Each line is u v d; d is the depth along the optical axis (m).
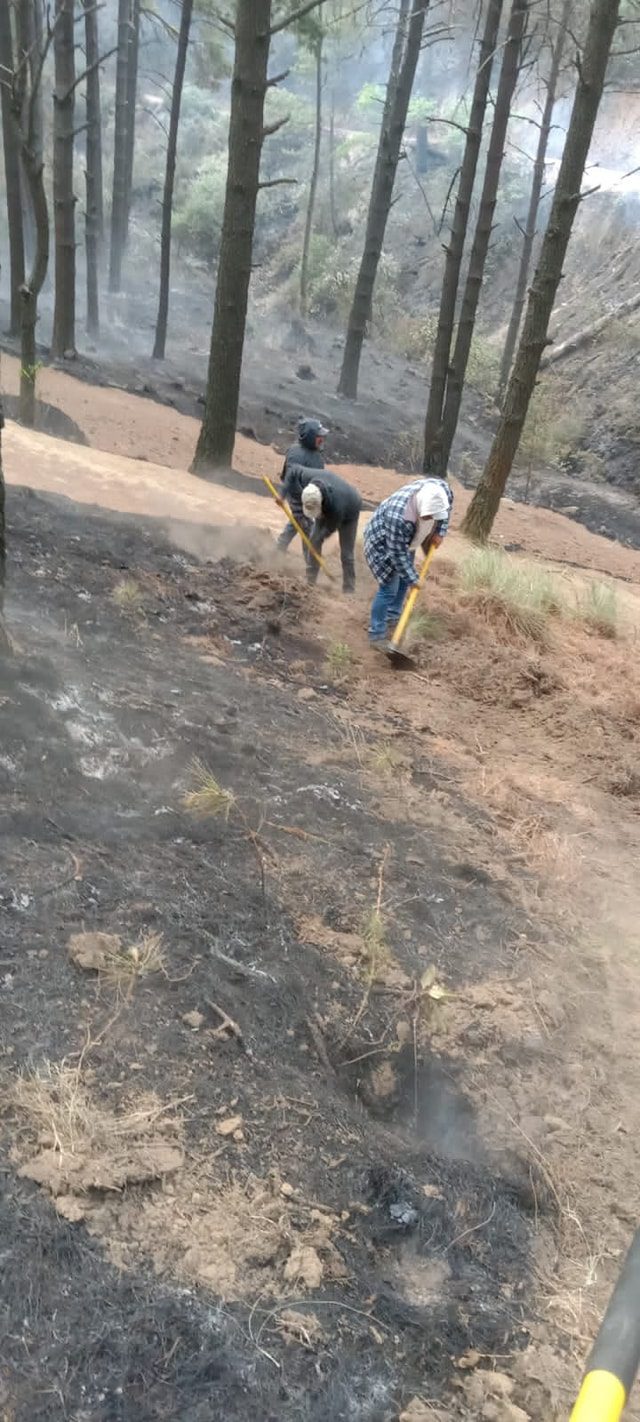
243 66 10.98
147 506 9.16
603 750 6.39
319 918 3.79
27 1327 2.04
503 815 5.23
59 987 2.92
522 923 4.19
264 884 3.84
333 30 23.08
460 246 15.76
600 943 4.21
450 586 8.73
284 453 17.14
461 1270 2.55
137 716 4.81
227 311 11.95
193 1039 2.93
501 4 14.38
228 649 6.63
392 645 7.09
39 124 15.96
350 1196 2.63
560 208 10.52
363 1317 2.32
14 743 4.09
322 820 4.54
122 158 24.03
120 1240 2.28
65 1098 2.56
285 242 36.47
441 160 36.72
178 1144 2.57
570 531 18.20
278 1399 2.07
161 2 34.75
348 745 5.55
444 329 16.22
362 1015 3.34
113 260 24.84
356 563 9.22
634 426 22.94
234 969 3.29
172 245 32.56
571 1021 3.65
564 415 23.84
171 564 7.75
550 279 10.83
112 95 32.25
